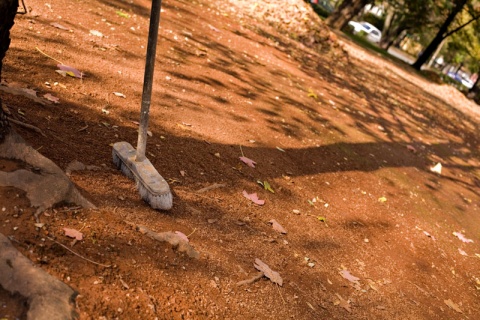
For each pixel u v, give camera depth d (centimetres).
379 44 3103
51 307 191
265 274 299
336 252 385
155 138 391
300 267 335
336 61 1241
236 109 554
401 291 387
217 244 304
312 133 612
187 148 404
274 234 356
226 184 384
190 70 597
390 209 530
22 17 488
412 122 1033
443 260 484
